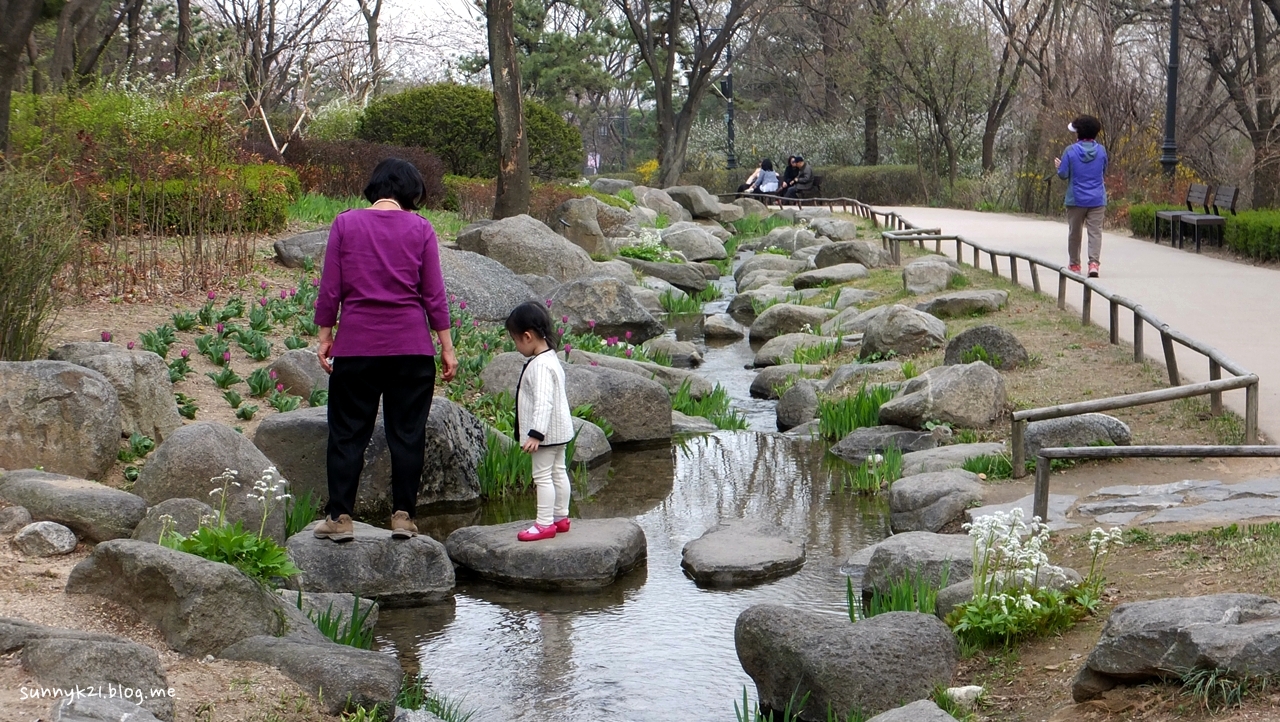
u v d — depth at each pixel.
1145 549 5.75
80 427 6.53
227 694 4.20
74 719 3.47
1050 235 21.55
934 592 5.59
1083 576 5.52
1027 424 7.81
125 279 10.53
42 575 5.06
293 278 12.45
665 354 13.35
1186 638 3.89
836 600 6.22
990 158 35.56
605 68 58.78
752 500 8.31
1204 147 29.97
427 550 6.38
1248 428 7.43
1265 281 14.22
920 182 36.25
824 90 53.06
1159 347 10.38
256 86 25.45
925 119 36.81
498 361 10.07
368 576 6.20
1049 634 4.95
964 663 4.88
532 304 6.84
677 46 38.50
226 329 9.66
